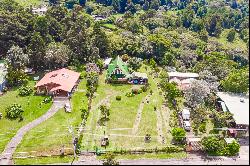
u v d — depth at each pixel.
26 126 87.81
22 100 100.69
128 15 183.00
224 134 82.94
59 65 121.00
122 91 106.62
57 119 90.75
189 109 94.81
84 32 126.56
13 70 112.00
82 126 87.44
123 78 111.44
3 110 95.06
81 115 92.56
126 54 133.62
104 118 91.31
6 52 123.88
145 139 82.44
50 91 103.12
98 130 85.88
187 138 81.38
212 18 164.12
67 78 107.62
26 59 113.88
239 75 84.19
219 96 93.00
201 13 184.25
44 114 93.12
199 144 78.38
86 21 154.75
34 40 117.75
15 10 137.25
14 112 91.69
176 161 74.75
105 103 99.25
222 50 135.12
